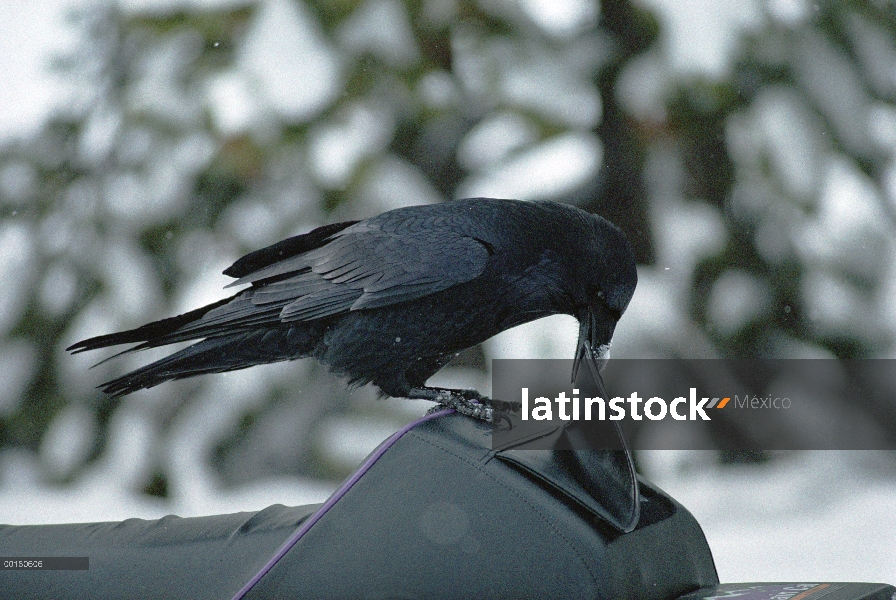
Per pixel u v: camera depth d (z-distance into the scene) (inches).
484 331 221.3
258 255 229.1
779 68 494.3
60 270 504.4
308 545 135.0
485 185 489.4
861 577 305.3
